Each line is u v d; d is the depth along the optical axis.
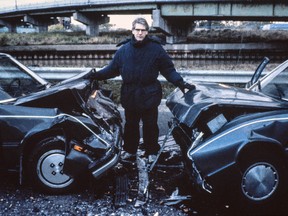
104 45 33.91
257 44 30.48
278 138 3.49
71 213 3.50
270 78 4.44
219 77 7.71
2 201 3.74
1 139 3.89
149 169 4.47
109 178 4.29
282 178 3.51
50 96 4.04
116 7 43.56
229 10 31.95
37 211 3.54
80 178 4.18
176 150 5.18
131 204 3.68
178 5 34.84
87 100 4.45
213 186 3.46
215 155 3.44
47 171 3.89
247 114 3.74
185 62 29.14
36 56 35.75
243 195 3.49
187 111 3.73
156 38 4.41
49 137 3.89
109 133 4.24
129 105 4.52
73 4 48.53
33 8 58.75
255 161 3.46
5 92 4.26
